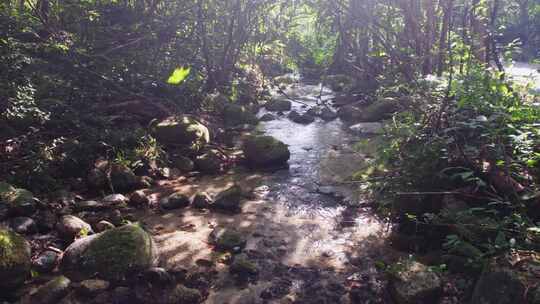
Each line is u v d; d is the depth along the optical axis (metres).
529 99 5.12
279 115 9.03
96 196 5.00
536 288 2.65
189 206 4.87
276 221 4.55
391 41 9.43
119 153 5.62
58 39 7.13
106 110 6.70
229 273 3.64
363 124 7.87
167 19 8.29
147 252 3.57
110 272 3.41
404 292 3.18
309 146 6.97
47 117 5.20
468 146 4.22
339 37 11.72
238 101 9.58
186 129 6.39
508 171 3.66
